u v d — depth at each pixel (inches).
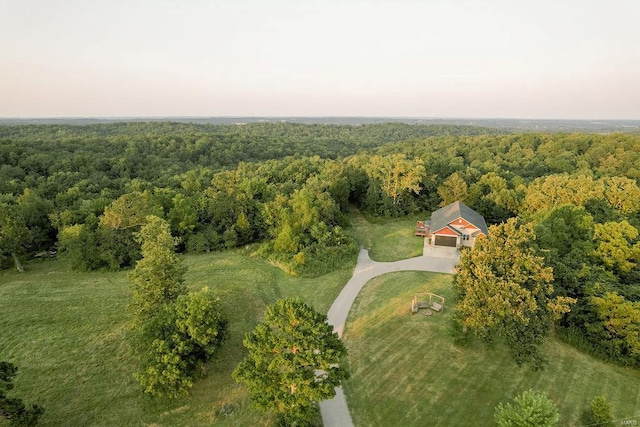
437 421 788.6
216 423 782.5
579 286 1119.6
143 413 810.2
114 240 1579.7
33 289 1373.0
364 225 2186.3
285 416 733.9
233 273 1507.1
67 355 995.9
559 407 831.1
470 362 961.5
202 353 869.8
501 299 829.2
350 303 1285.7
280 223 1752.0
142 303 976.9
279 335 741.3
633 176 2578.7
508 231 941.2
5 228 1482.5
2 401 680.4
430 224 1961.1
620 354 987.3
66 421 788.6
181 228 1764.3
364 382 901.8
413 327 1115.3
